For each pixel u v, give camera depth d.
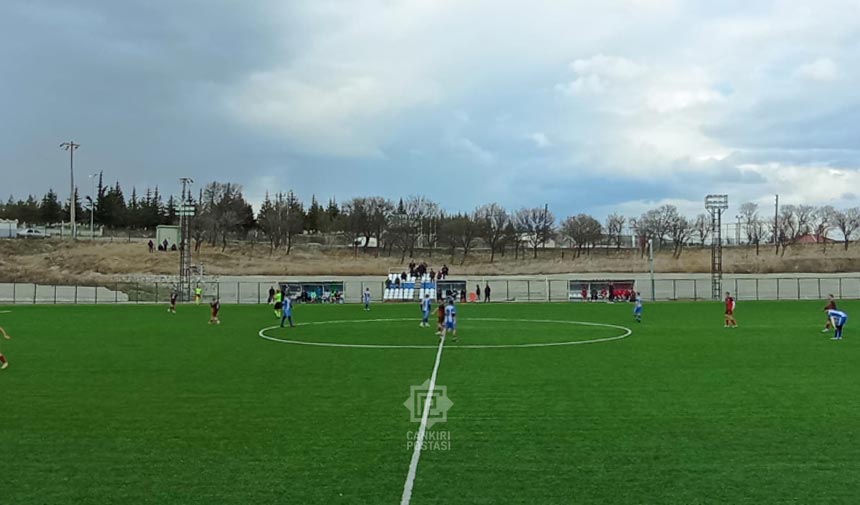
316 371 27.08
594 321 52.75
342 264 137.50
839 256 136.62
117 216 184.50
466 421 18.06
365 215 161.00
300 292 83.81
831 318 39.97
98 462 14.46
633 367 27.92
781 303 75.06
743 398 21.09
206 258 131.88
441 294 84.38
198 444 15.85
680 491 12.54
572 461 14.41
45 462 14.48
